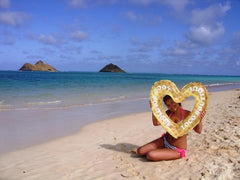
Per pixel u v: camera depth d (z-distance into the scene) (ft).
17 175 13.98
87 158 16.80
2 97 49.93
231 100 49.62
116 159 16.65
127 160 16.44
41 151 18.21
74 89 74.43
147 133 23.75
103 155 17.42
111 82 131.23
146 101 50.19
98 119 30.73
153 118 16.70
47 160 16.38
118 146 19.57
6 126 26.00
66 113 34.58
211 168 14.43
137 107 41.86
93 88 81.30
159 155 15.85
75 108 39.27
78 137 22.15
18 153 17.75
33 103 43.60
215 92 75.56
